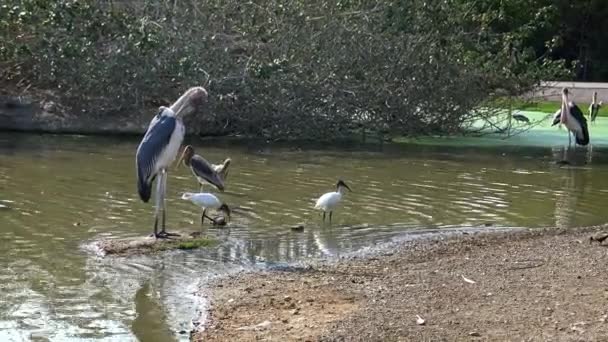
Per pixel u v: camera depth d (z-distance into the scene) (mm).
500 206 15125
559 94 34594
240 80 22609
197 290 9633
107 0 22984
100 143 21594
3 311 8742
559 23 52312
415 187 16766
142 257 10961
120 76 22562
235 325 8438
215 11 22859
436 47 23938
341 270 10602
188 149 15648
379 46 23344
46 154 19500
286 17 23094
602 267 10562
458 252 11617
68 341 7965
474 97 24531
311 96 23000
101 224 12688
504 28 38406
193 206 14234
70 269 10312
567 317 8430
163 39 22484
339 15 23406
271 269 10602
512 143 24422
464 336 7922
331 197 13555
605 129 29578
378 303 9078
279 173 17969
